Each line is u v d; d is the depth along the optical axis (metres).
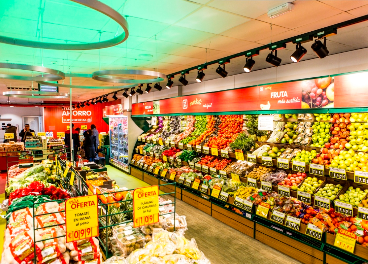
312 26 4.04
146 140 9.34
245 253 3.83
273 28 4.16
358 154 3.49
